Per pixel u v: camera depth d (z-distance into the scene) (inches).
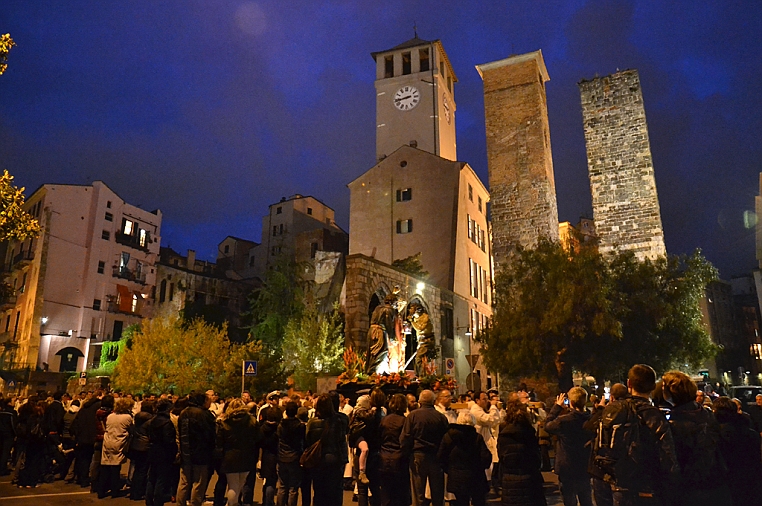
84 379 1172.5
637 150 1128.2
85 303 1628.9
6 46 590.9
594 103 1185.4
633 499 207.2
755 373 2466.8
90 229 1684.3
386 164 1763.0
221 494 369.7
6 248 1788.9
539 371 873.5
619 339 794.8
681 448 202.5
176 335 1074.7
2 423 468.8
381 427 302.2
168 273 1924.2
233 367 1044.5
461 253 1646.2
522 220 1205.7
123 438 402.0
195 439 321.4
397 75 2059.5
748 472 228.7
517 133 1257.4
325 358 1264.8
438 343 1398.9
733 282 2795.3
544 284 872.9
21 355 1525.6
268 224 2401.6
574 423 308.2
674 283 851.4
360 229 1734.7
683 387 211.5
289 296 1598.2
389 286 1171.3
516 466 267.1
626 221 1108.5
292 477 307.3
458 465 279.1
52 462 516.7
